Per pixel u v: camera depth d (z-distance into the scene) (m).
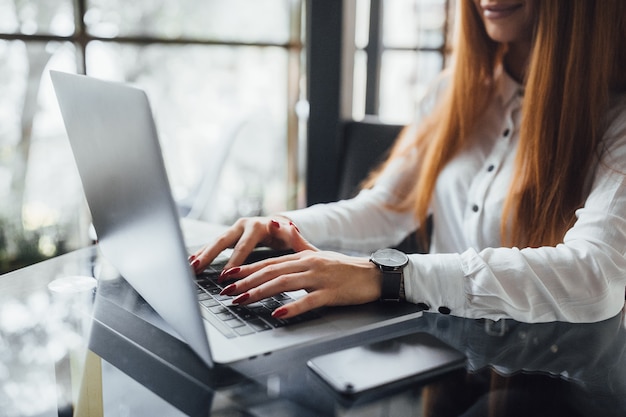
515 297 0.86
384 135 1.74
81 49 2.05
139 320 0.83
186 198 2.07
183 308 0.65
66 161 2.10
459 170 1.33
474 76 1.31
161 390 0.66
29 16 1.92
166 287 0.68
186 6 2.29
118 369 0.71
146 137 0.58
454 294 0.87
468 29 1.29
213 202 2.51
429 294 0.86
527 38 1.27
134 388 0.67
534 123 1.14
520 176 1.17
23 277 0.99
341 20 1.93
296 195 2.68
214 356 0.68
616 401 0.64
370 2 2.21
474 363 0.72
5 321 0.84
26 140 2.00
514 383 0.67
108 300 0.89
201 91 2.41
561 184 1.13
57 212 2.11
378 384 0.65
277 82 2.57
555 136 1.14
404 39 2.30
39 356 0.75
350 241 1.30
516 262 0.88
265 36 2.51
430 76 2.30
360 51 2.25
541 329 0.84
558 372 0.70
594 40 1.09
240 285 0.83
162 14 2.24
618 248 0.93
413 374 0.67
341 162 1.86
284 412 0.61
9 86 1.93
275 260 0.90
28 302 0.89
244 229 1.02
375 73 2.28
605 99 1.12
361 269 0.86
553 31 1.10
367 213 1.36
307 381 0.67
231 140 2.17
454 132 1.34
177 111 2.37
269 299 0.84
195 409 0.62
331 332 0.75
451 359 0.71
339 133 2.00
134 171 0.65
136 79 2.22
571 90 1.11
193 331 0.66
